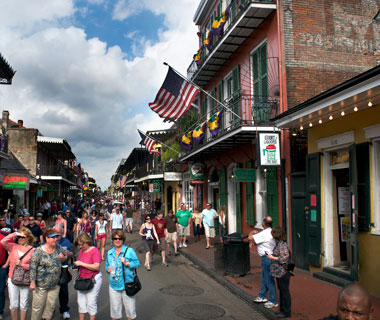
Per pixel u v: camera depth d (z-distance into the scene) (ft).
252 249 41.93
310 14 36.76
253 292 24.14
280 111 35.45
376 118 22.98
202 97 60.70
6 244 18.76
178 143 69.41
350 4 38.09
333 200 28.50
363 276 23.56
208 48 49.11
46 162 121.80
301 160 33.50
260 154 32.53
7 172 66.59
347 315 6.89
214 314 20.40
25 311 17.52
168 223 42.29
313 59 36.14
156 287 26.86
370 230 23.11
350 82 20.38
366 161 23.66
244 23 39.11
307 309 20.22
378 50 38.17
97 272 17.31
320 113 25.27
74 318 19.61
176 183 84.12
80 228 38.86
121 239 16.70
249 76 42.42
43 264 16.83
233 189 49.96
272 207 35.99
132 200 166.40
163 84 42.29
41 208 96.78
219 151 49.19
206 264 34.42
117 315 16.67
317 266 28.50
